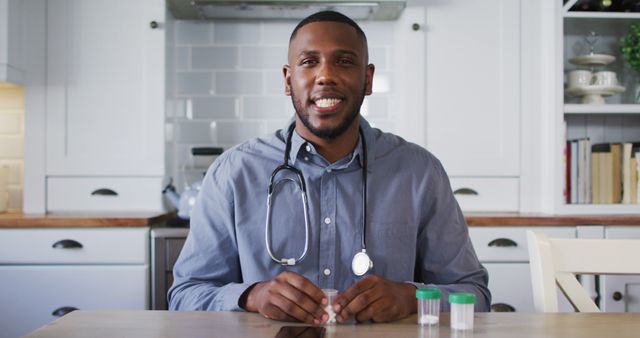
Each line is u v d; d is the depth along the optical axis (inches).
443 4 89.6
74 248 77.0
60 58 87.4
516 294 80.3
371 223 45.6
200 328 32.2
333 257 44.4
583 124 97.1
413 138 89.6
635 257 42.5
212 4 87.7
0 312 76.5
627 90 96.5
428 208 48.0
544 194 88.8
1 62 81.7
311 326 32.6
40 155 87.4
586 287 78.9
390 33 98.0
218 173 47.6
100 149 88.0
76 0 87.5
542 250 41.9
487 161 89.6
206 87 97.2
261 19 96.2
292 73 43.8
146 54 87.9
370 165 47.1
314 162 46.3
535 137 89.7
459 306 32.3
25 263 76.9
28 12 87.0
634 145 91.7
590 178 88.3
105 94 87.8
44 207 87.5
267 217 44.8
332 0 86.4
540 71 89.7
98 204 88.2
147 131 88.2
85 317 34.6
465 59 89.6
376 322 34.2
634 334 31.1
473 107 89.6
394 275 45.3
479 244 80.5
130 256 77.3
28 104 87.1
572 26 93.4
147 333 31.1
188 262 45.6
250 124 97.6
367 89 47.3
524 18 89.7
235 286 39.2
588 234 80.8
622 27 94.3
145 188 88.4
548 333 31.4
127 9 87.9
